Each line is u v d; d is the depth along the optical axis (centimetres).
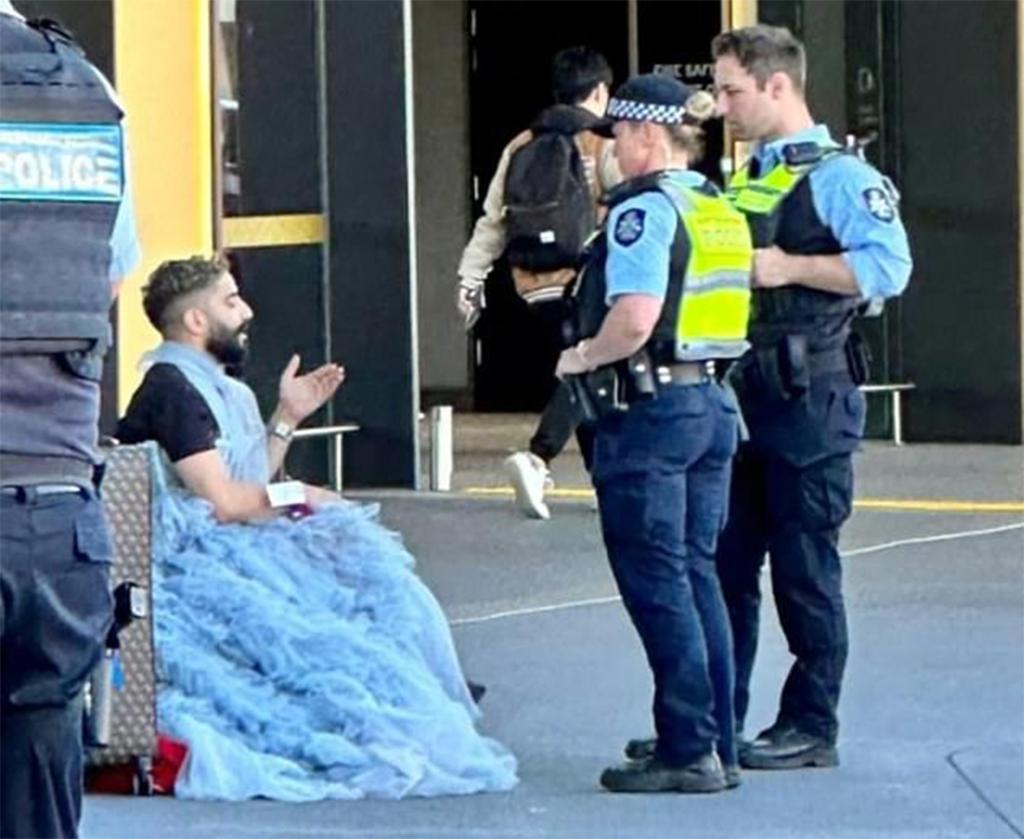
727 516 1631
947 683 1925
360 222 2794
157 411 1688
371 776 1603
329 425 2819
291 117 2739
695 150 1572
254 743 1617
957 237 3131
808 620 1664
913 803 1599
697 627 1585
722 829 1538
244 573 1655
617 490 1554
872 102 3133
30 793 1084
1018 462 3023
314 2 2744
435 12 3616
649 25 3544
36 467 1047
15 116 1040
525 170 2470
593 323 1563
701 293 1530
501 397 3634
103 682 1149
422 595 1709
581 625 2145
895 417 3167
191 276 1712
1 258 1035
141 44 2358
